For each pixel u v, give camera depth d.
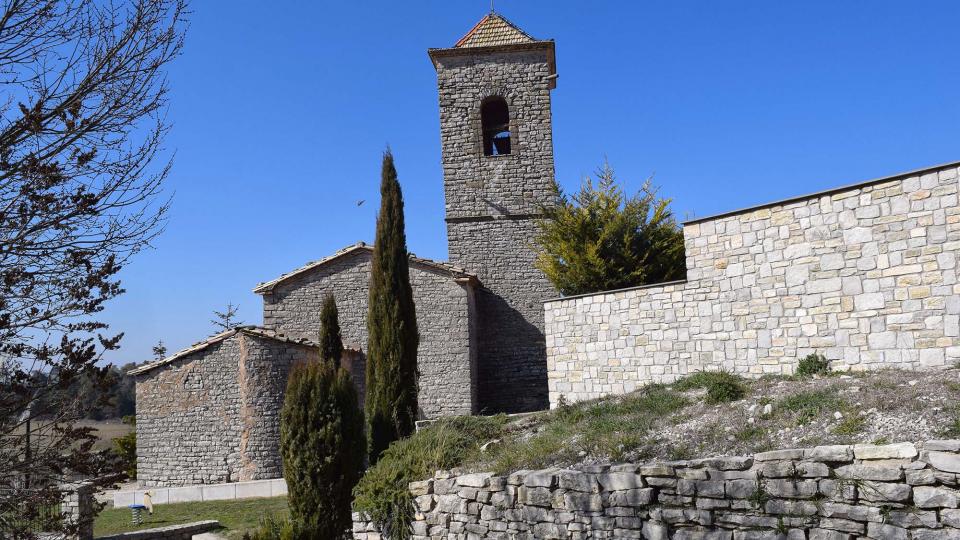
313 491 13.59
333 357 19.94
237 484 21.27
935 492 7.84
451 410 24.47
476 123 29.16
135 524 18.09
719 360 15.05
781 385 12.48
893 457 8.19
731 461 9.34
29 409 6.53
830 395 10.83
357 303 25.53
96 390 6.75
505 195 28.70
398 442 15.17
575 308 18.17
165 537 15.77
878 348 12.55
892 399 9.96
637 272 23.52
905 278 12.27
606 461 10.96
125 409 35.50
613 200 24.69
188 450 22.42
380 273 19.42
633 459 10.80
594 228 24.66
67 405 6.60
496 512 11.51
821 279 13.41
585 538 10.41
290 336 24.23
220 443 22.22
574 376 18.08
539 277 28.16
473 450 13.79
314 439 13.72
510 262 28.34
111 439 28.88
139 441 22.83
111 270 6.77
